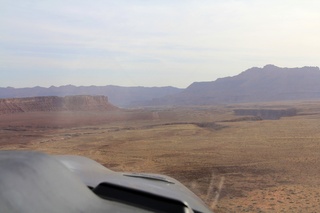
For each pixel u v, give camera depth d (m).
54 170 2.50
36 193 2.17
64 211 2.20
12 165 2.28
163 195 2.96
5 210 1.92
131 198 2.87
